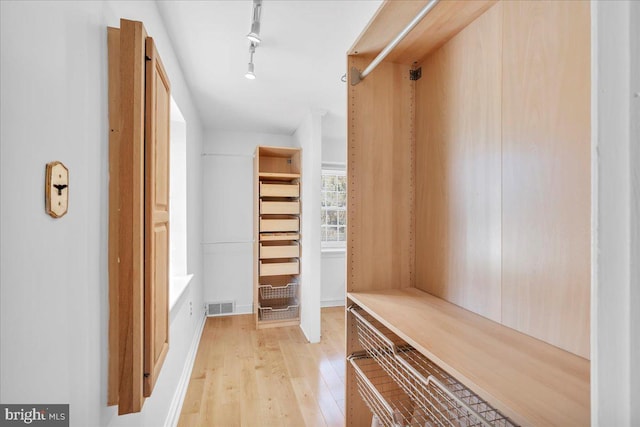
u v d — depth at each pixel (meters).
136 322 0.85
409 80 1.44
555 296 0.83
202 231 3.34
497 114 1.02
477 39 1.10
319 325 2.85
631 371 0.25
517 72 0.94
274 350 2.66
